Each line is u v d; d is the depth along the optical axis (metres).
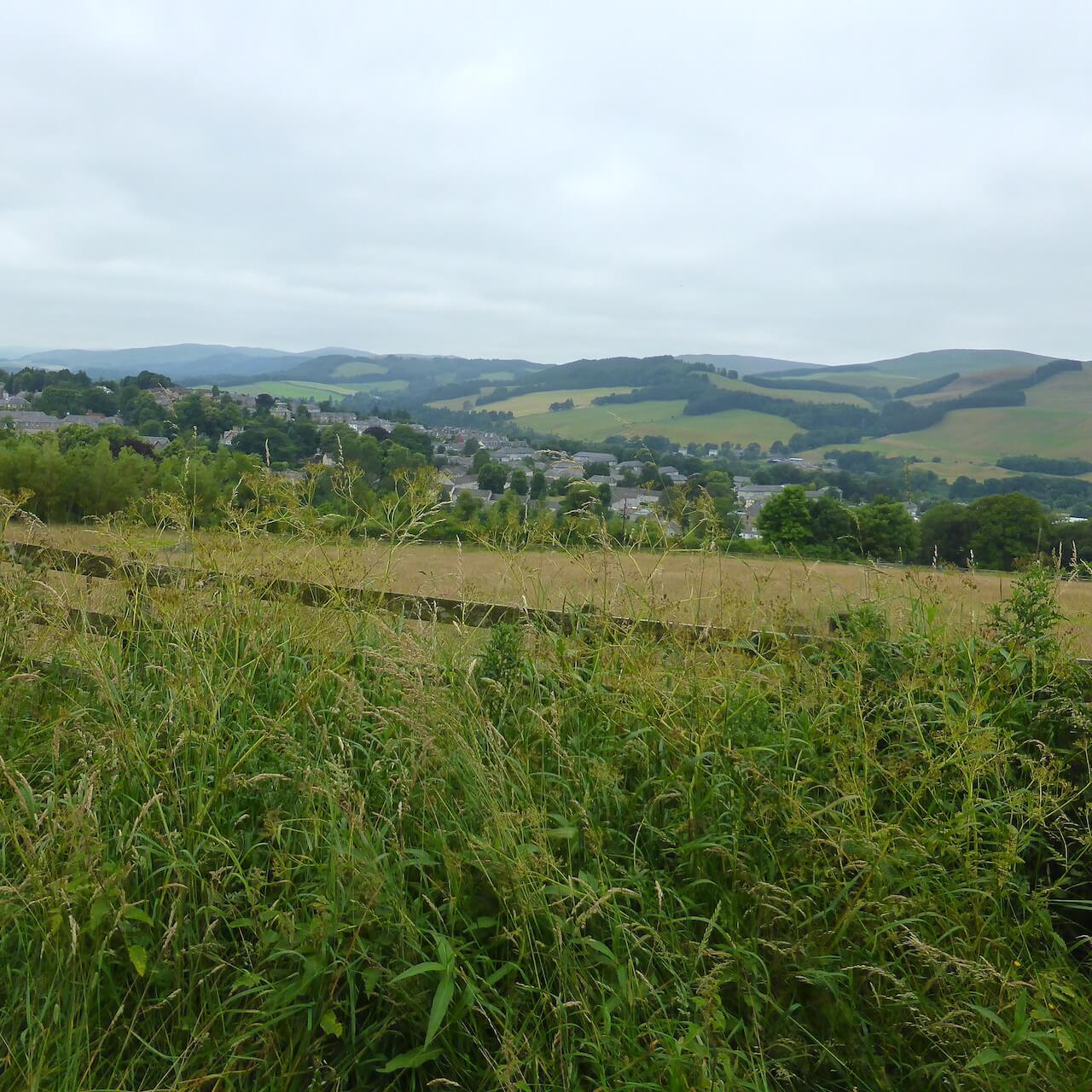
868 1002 2.73
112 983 2.52
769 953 2.84
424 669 3.57
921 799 3.32
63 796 2.99
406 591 4.58
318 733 3.35
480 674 3.84
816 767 3.39
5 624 3.89
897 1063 2.59
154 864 2.86
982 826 3.09
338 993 2.60
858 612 4.14
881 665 3.92
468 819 3.02
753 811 3.19
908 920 2.74
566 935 2.66
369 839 2.87
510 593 4.53
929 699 3.67
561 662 3.93
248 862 2.96
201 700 3.31
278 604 4.10
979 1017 2.57
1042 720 3.57
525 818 2.88
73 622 4.12
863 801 3.08
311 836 2.91
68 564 4.55
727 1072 2.29
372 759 3.34
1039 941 2.96
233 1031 2.48
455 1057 2.47
